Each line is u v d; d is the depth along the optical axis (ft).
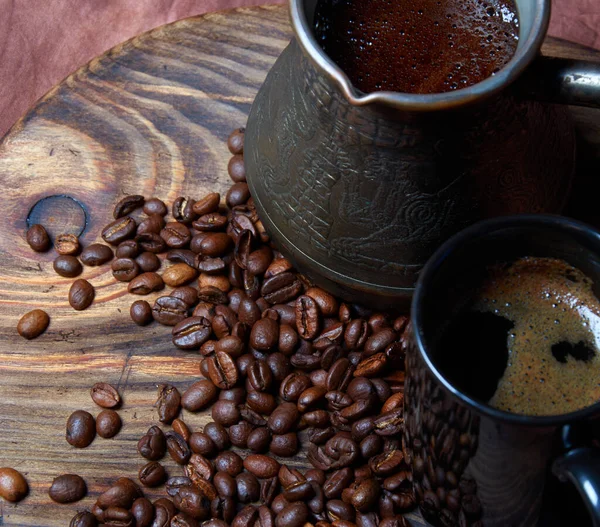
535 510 0.96
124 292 1.23
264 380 1.14
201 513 1.09
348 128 0.97
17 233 1.27
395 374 1.15
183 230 1.25
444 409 0.89
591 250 0.93
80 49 1.72
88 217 1.28
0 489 1.11
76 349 1.20
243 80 1.34
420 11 1.02
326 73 0.91
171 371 1.19
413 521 1.10
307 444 1.14
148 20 1.75
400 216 1.01
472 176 0.99
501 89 0.90
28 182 1.29
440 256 0.91
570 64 0.93
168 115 1.33
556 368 0.95
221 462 1.12
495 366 0.95
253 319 1.19
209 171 1.30
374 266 1.07
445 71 0.99
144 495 1.12
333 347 1.15
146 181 1.30
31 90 1.69
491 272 0.97
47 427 1.16
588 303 0.96
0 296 1.23
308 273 1.15
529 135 0.99
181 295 1.21
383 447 1.11
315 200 1.04
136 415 1.16
